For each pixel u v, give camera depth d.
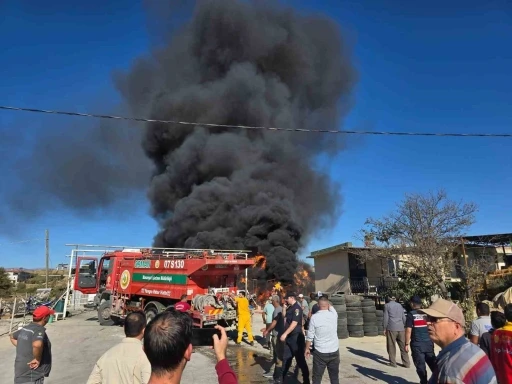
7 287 30.50
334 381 5.04
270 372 7.04
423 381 5.44
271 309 8.91
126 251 14.21
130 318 2.75
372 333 11.47
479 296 15.05
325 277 22.81
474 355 2.02
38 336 3.88
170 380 1.70
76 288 16.17
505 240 18.77
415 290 13.57
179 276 10.60
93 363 7.90
